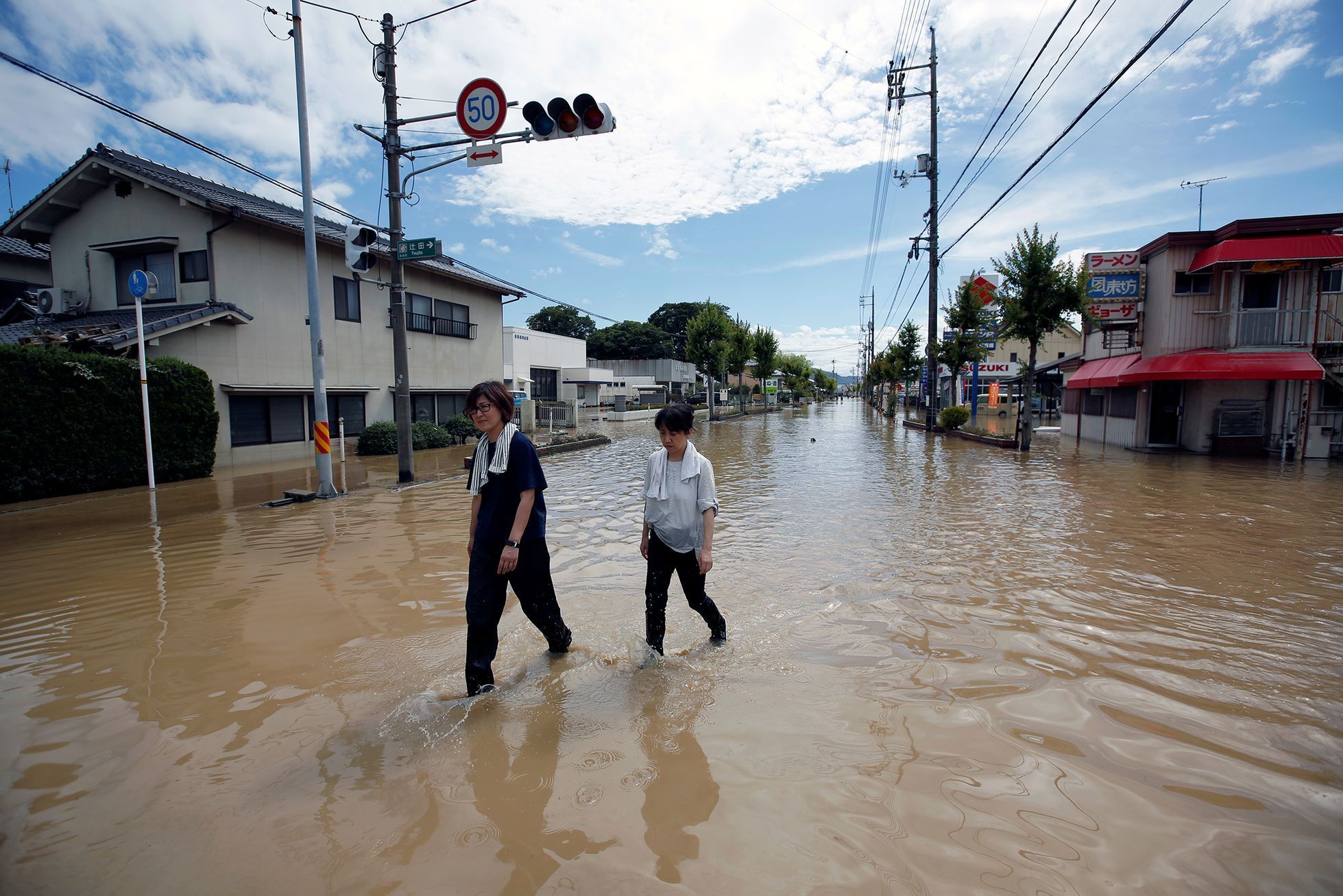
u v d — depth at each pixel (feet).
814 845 6.52
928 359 81.00
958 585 15.85
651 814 7.07
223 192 52.29
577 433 70.49
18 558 19.20
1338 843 6.50
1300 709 9.40
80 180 44.50
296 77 30.35
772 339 155.63
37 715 9.64
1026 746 8.38
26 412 29.86
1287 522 23.52
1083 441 68.44
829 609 14.08
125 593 15.66
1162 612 13.75
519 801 7.34
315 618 13.76
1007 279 55.01
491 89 29.53
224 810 7.30
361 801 7.43
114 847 6.69
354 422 55.11
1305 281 48.91
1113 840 6.55
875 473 39.78
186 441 36.99
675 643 12.20
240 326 44.62
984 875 6.05
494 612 10.36
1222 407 51.44
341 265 53.47
